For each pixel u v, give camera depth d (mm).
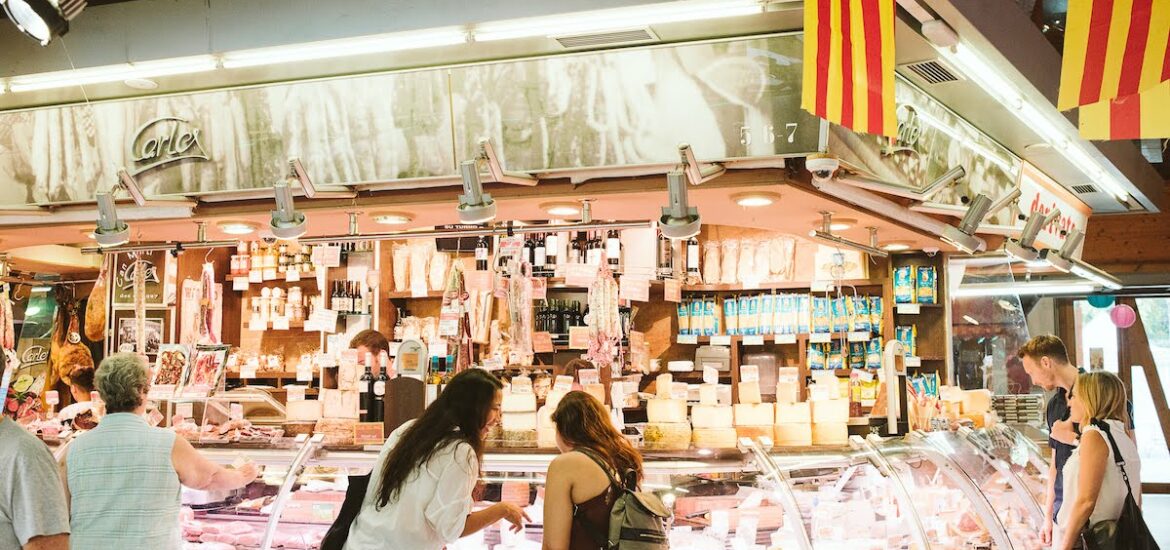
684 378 7297
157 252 7809
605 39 3975
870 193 4543
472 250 7227
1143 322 11742
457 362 5746
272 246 7754
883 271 7082
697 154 4016
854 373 5871
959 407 4719
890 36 3570
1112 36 3352
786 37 3816
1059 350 5059
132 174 4840
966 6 3889
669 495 3869
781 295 6988
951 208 5160
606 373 6324
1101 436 4141
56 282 7910
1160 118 3980
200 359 4930
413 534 3264
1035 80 4879
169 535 3467
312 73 4457
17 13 3137
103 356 7945
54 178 4980
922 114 4770
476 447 3398
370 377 4688
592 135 4141
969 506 3922
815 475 3740
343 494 4031
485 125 4277
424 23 3957
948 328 6848
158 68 4391
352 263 7652
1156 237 9992
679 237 3871
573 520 3367
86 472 3408
